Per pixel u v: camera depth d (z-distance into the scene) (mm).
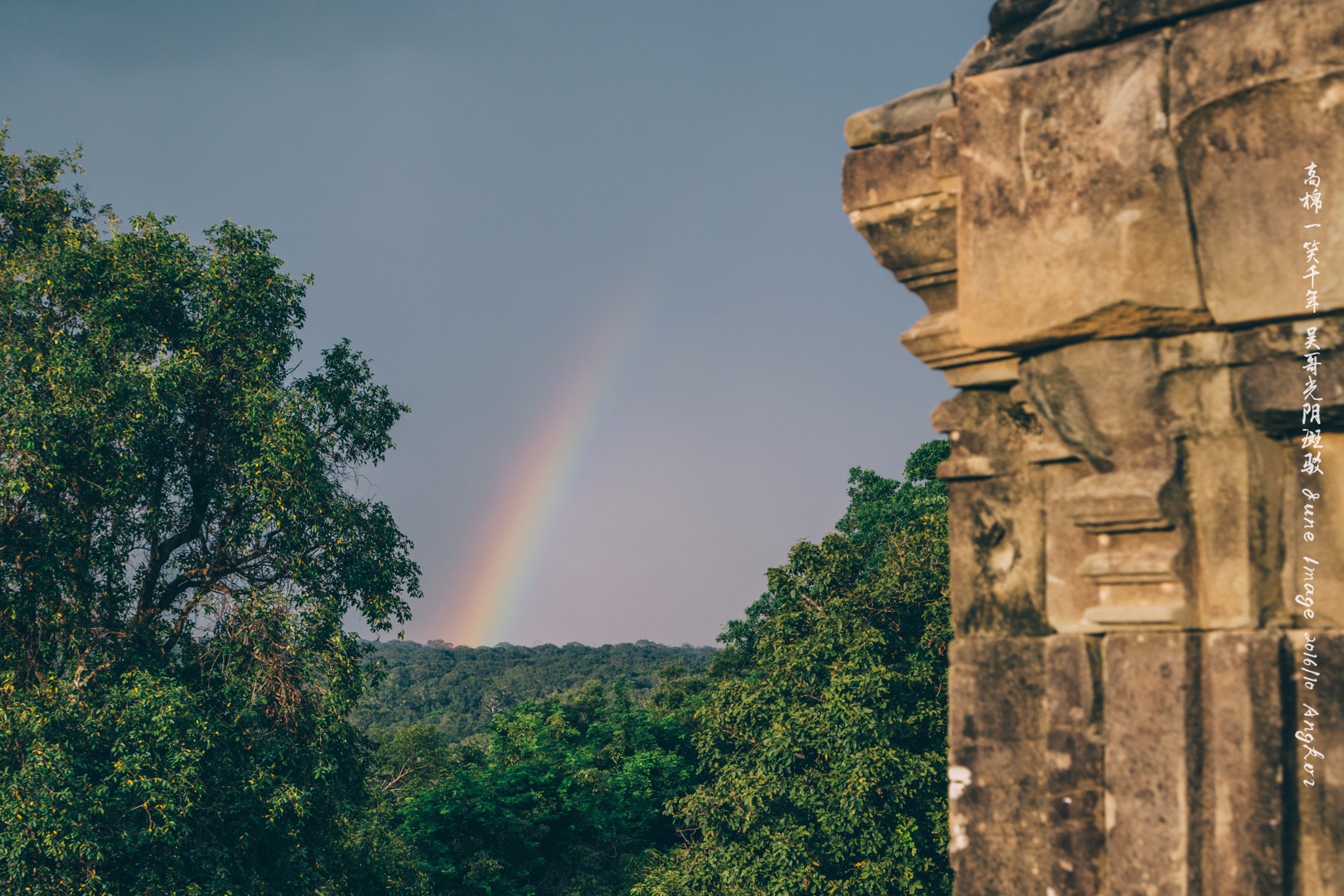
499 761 33281
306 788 12055
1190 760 2150
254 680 12094
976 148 2400
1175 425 2227
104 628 12125
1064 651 2371
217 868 10883
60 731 10430
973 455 2592
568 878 26844
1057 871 2311
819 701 15570
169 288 12219
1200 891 2125
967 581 2590
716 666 31297
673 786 31922
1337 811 2053
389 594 13398
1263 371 2148
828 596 16500
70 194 13203
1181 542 2189
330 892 12891
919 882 12898
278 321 13211
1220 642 2156
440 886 23578
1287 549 2186
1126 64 2215
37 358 10992
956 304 2652
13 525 11227
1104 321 2246
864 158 2664
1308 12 2012
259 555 13008
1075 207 2264
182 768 10516
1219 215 2123
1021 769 2453
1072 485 2430
